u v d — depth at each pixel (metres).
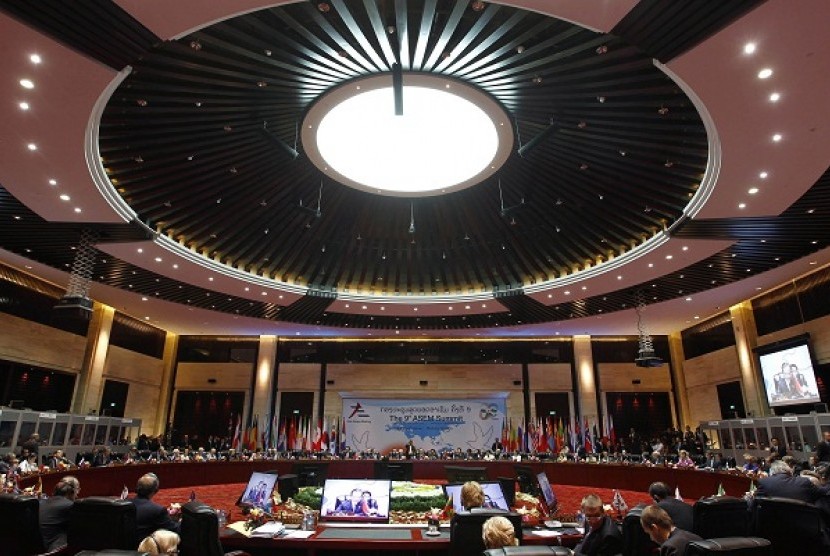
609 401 18.98
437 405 19.08
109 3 4.73
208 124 7.66
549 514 5.36
